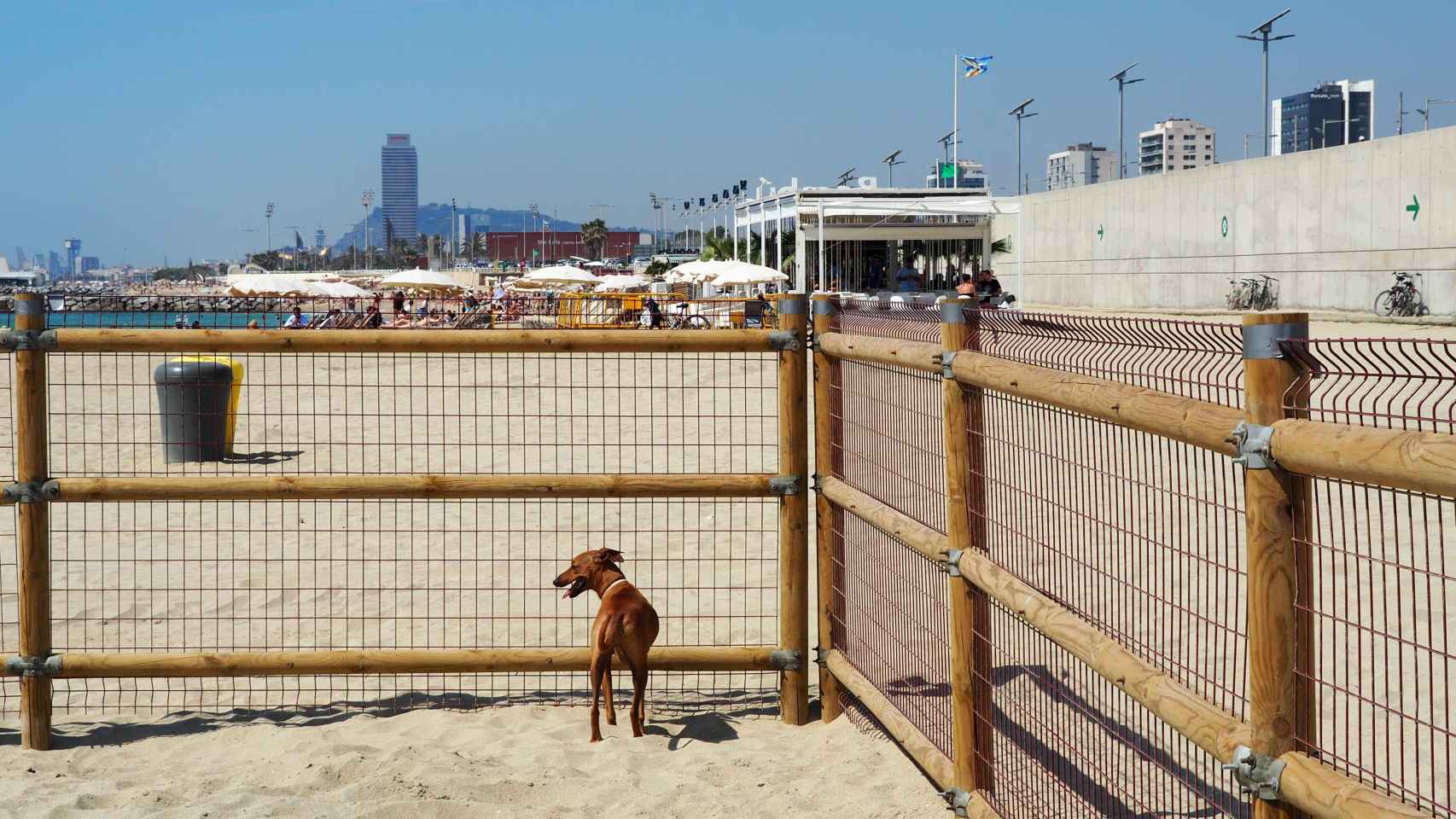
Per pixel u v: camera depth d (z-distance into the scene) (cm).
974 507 436
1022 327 401
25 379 545
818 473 594
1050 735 417
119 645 655
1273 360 266
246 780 496
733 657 575
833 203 3775
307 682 634
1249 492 270
